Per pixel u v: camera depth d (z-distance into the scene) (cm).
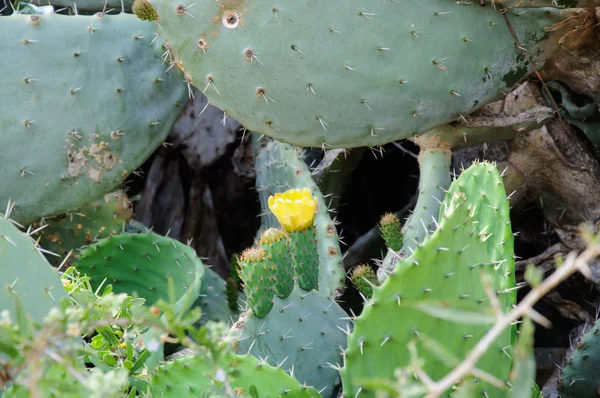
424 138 257
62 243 267
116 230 266
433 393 182
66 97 257
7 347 190
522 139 269
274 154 275
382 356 214
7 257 210
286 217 230
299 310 229
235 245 313
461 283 216
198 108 312
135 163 263
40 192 256
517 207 279
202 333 195
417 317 213
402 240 252
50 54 257
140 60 262
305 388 216
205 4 238
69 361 191
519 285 225
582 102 265
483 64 246
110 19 262
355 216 305
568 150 266
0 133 254
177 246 263
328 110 240
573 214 271
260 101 240
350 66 239
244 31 238
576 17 249
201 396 210
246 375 214
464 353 215
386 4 239
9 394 201
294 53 238
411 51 241
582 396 245
